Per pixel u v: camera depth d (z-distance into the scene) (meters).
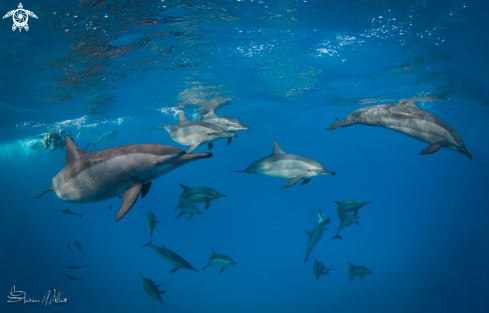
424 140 5.11
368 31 7.64
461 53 9.10
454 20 7.00
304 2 6.02
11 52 6.91
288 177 7.68
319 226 9.06
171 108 16.92
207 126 8.51
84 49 7.44
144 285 7.28
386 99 16.92
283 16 6.57
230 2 5.82
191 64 9.63
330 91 14.99
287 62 10.09
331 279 21.20
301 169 7.38
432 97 15.80
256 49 8.68
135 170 3.36
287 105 19.81
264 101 17.88
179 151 3.40
